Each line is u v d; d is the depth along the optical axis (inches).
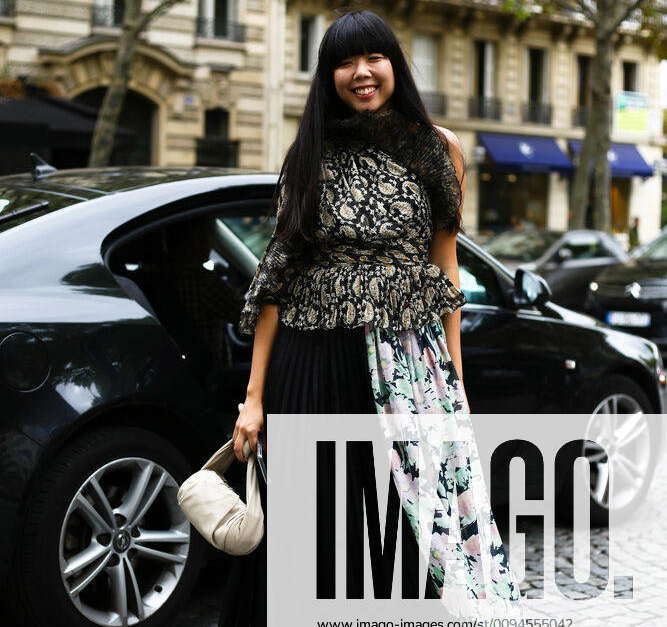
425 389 96.9
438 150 97.2
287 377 97.5
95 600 122.7
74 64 872.9
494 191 1239.5
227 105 987.3
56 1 861.8
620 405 180.7
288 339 98.3
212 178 138.3
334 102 98.7
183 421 123.8
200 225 152.6
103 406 114.8
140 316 122.4
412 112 97.2
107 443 117.0
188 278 150.2
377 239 95.6
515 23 1216.8
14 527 108.0
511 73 1236.5
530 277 157.9
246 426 97.9
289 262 96.7
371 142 96.3
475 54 1218.0
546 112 1264.8
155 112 950.4
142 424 122.5
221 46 974.4
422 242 98.5
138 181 137.0
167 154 955.3
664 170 1384.1
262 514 95.0
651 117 1390.3
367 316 94.3
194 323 145.0
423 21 1160.8
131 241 131.7
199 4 968.9
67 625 113.0
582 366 171.3
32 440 109.0
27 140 567.8
